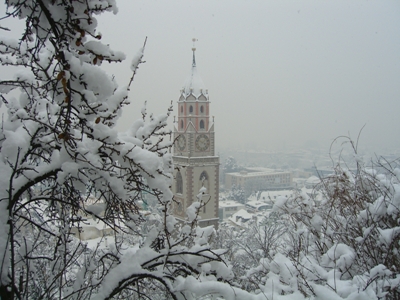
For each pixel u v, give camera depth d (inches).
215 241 632.4
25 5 172.7
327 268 239.5
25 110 227.8
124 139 212.4
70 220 209.6
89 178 198.7
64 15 170.2
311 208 315.9
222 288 172.6
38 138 219.6
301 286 201.9
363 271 233.8
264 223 677.3
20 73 227.1
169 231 223.1
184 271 206.8
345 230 280.5
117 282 181.2
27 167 192.5
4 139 201.6
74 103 174.2
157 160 193.0
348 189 297.9
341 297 185.0
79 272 207.0
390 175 290.4
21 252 206.8
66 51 169.3
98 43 171.9
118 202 203.3
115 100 196.4
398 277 192.4
